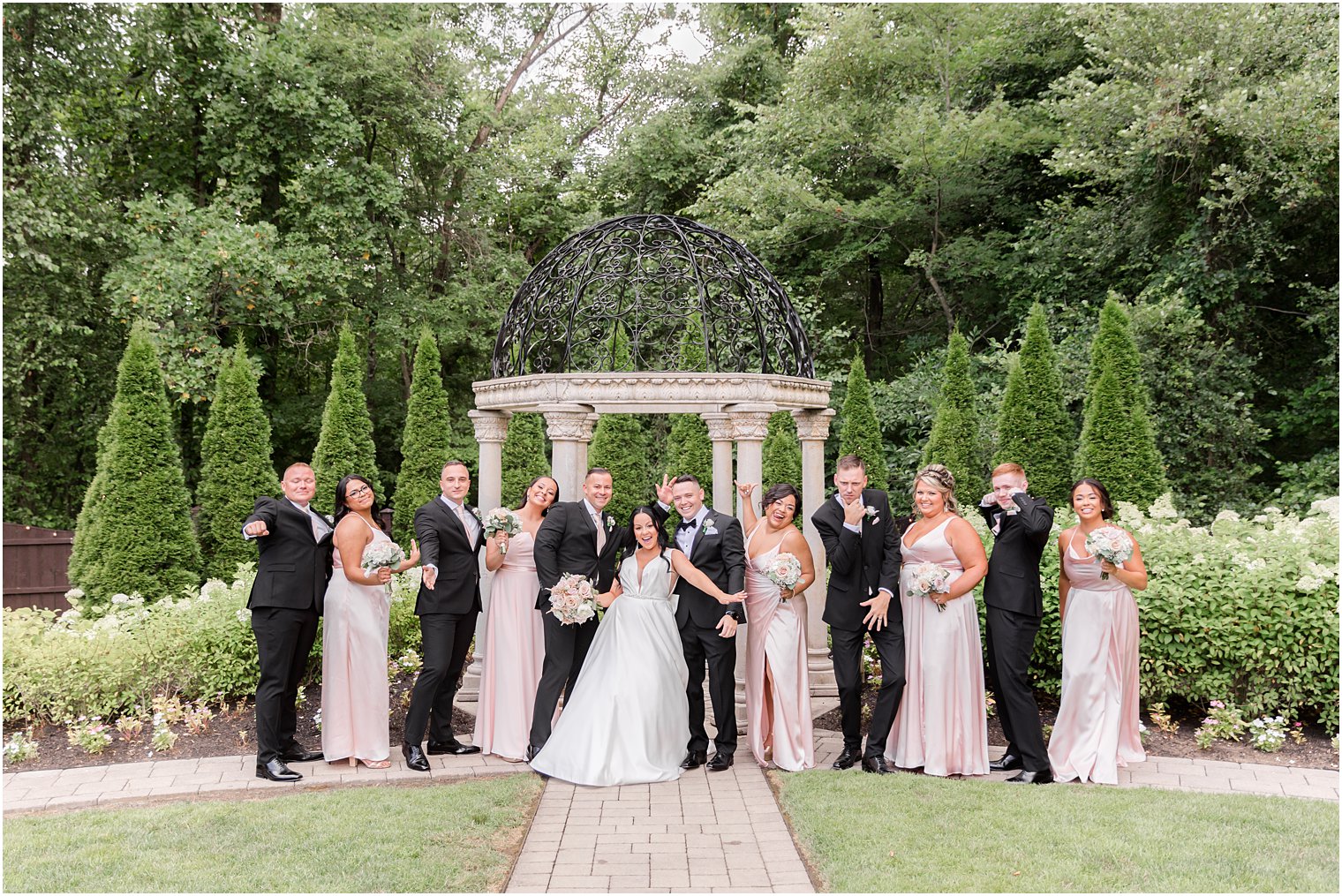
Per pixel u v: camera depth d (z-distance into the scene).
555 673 5.30
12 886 3.49
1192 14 11.84
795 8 18.70
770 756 5.26
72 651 6.08
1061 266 14.55
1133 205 13.50
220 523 9.62
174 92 14.46
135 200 13.55
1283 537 6.44
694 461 12.01
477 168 17.09
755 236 15.25
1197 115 11.71
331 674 5.19
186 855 3.81
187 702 6.44
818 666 6.67
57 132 12.41
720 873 3.70
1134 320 11.56
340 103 14.07
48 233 11.43
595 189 19.28
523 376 6.00
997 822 4.13
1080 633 4.94
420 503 10.91
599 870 3.73
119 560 8.37
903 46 15.00
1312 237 13.02
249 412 9.84
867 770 5.07
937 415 11.45
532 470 12.46
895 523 5.27
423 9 17.19
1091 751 4.83
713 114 19.05
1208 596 5.74
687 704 5.35
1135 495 9.38
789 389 6.03
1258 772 4.97
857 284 18.55
